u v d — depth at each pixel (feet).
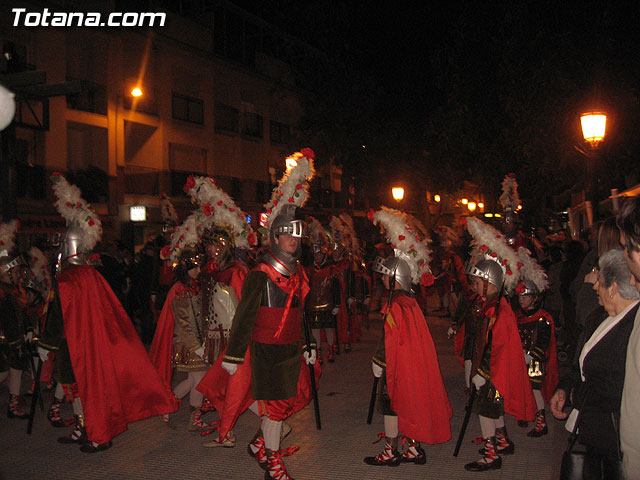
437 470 16.28
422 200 93.91
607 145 39.47
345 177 86.12
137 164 76.74
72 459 17.43
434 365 16.24
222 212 19.62
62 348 18.33
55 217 60.75
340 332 33.63
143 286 36.55
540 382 18.90
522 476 15.72
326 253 30.86
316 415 19.53
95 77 68.69
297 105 105.40
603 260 9.09
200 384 17.99
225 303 19.08
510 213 31.14
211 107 86.38
